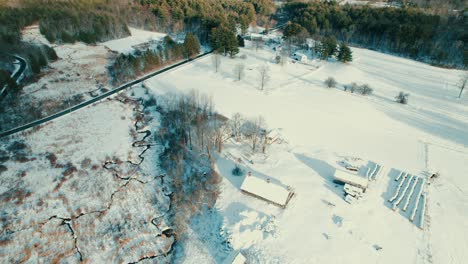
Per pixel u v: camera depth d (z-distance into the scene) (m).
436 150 69.81
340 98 93.50
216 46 117.00
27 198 53.69
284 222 50.66
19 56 102.62
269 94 92.81
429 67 117.50
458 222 51.28
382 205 54.16
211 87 94.75
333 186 58.09
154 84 95.06
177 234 50.62
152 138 71.94
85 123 75.00
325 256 45.69
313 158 65.56
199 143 68.06
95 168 61.72
